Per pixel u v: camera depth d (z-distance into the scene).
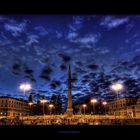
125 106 87.38
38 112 117.88
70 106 54.31
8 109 84.00
